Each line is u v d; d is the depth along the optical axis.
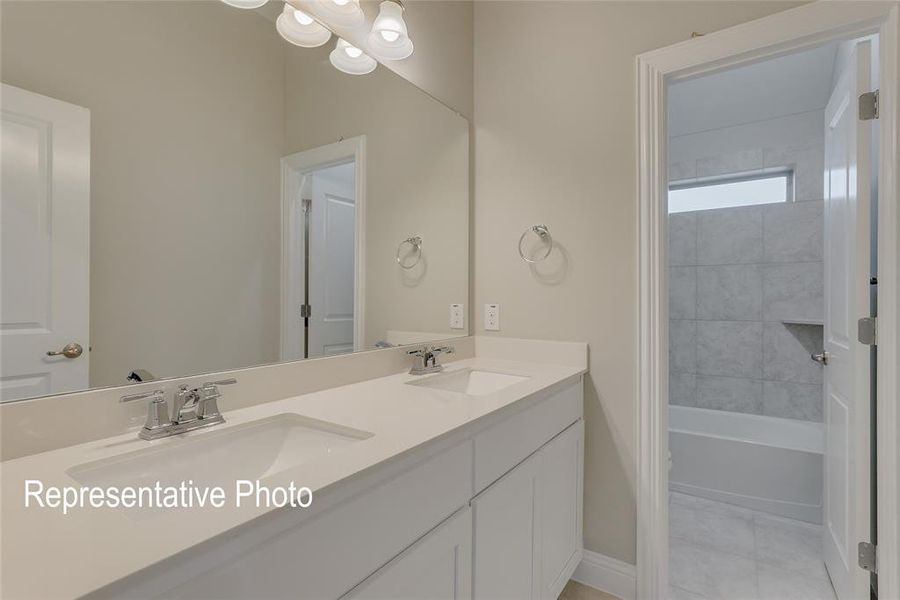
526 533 1.25
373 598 0.74
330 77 1.39
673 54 1.53
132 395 0.88
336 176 1.41
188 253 1.05
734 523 2.19
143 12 0.96
